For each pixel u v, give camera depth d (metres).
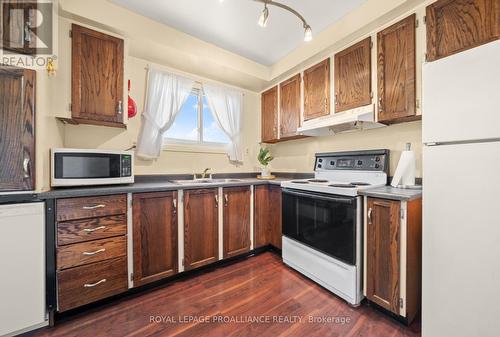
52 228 1.34
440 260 1.09
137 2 1.71
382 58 1.72
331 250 1.71
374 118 1.77
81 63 1.63
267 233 2.53
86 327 1.34
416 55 1.54
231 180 2.60
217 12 1.83
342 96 2.02
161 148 2.34
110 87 1.76
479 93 0.95
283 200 2.22
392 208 1.37
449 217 1.05
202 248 2.02
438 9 1.42
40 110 1.34
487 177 0.94
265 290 1.75
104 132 2.07
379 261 1.45
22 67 1.29
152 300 1.62
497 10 1.19
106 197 1.52
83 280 1.43
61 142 1.77
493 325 0.93
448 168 1.06
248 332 1.30
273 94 2.88
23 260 1.25
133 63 2.20
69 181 1.52
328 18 1.92
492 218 0.93
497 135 0.91
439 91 1.08
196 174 2.62
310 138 2.72
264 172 2.97
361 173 2.05
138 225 1.67
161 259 1.78
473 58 0.97
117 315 1.45
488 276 0.94
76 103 1.61
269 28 2.05
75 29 1.61
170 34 2.01
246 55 2.53
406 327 1.33
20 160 1.27
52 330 1.31
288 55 2.48
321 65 2.22
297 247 2.05
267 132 2.98
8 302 1.21
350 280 1.56
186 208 1.91
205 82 2.69
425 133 1.13
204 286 1.81
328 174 2.36
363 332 1.30
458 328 1.04
